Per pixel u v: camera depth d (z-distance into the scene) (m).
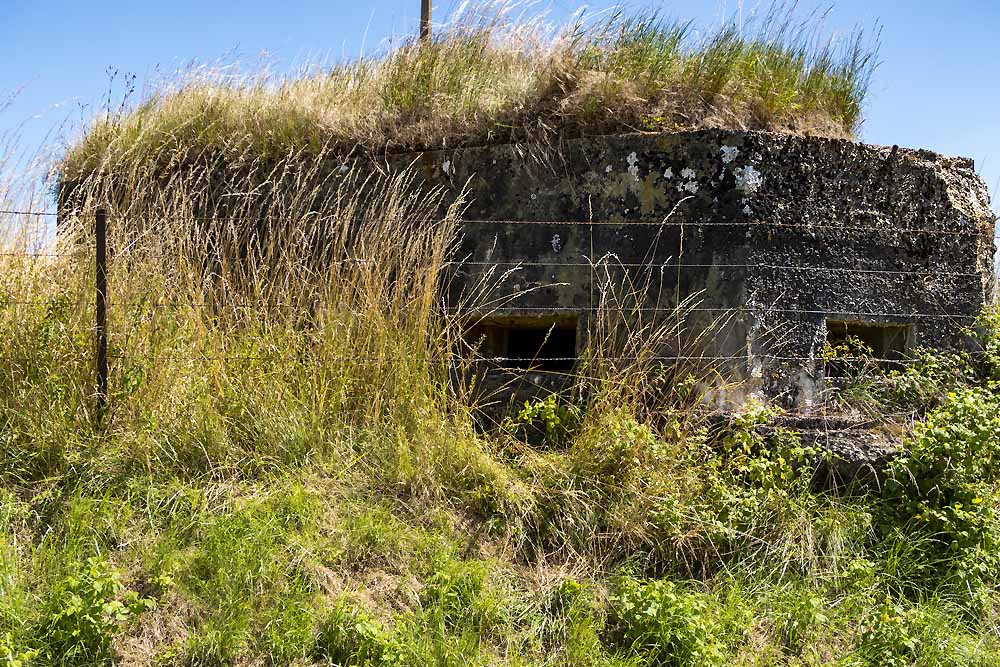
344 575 3.67
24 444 4.01
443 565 3.72
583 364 4.50
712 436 4.35
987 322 5.03
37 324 4.30
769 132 4.77
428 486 4.18
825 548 4.01
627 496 4.11
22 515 3.68
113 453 4.02
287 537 3.71
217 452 4.15
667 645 3.46
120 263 4.58
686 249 4.72
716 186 4.70
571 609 3.61
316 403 4.47
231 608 3.36
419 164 5.28
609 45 5.61
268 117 5.77
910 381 4.71
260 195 5.51
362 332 4.65
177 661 3.19
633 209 4.82
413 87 5.70
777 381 4.64
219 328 4.68
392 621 3.49
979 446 4.04
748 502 4.04
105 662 3.12
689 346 4.68
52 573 3.41
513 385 4.79
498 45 6.09
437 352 4.73
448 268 5.08
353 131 5.51
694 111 5.14
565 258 4.90
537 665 3.36
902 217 5.00
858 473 4.28
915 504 4.10
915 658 3.49
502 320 5.15
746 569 3.90
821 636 3.62
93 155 5.89
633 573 3.88
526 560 3.95
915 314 4.98
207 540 3.63
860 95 5.98
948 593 3.85
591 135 5.05
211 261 4.89
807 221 4.76
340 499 4.07
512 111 5.25
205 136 5.82
